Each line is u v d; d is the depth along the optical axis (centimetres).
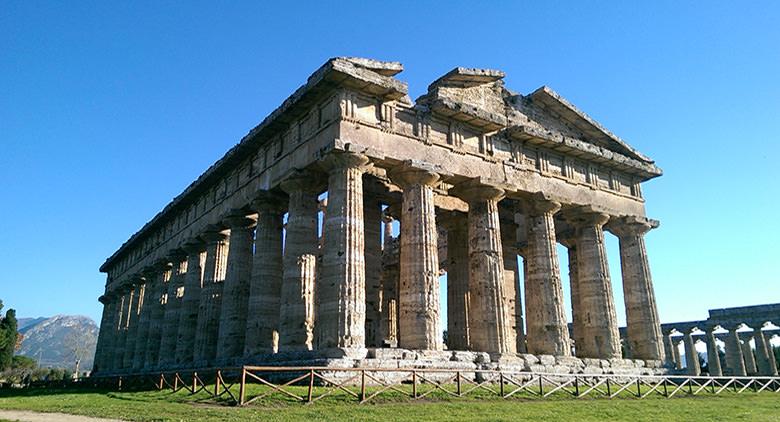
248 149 3656
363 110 2952
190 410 1800
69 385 4338
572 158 3847
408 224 3002
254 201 3406
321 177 3125
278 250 3406
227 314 3556
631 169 4091
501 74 3397
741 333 6222
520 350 4041
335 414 1678
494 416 1727
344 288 2661
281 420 1560
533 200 3575
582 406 2080
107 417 1741
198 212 4469
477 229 3275
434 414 1731
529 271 3503
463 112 3222
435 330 2830
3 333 9894
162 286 5141
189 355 4231
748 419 1861
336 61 2762
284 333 2923
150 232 5538
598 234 3819
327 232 2797
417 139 3105
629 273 3984
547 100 3772
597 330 3606
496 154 3438
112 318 7062
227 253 4125
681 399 2520
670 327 6331
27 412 1972
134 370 5062
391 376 2525
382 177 3625
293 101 3066
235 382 2647
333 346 2597
